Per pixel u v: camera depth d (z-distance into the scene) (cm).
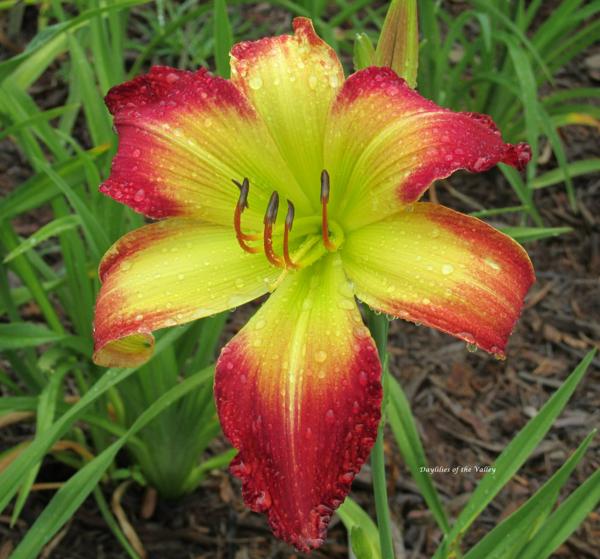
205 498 50
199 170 28
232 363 26
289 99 28
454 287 24
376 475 31
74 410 34
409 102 26
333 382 24
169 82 29
